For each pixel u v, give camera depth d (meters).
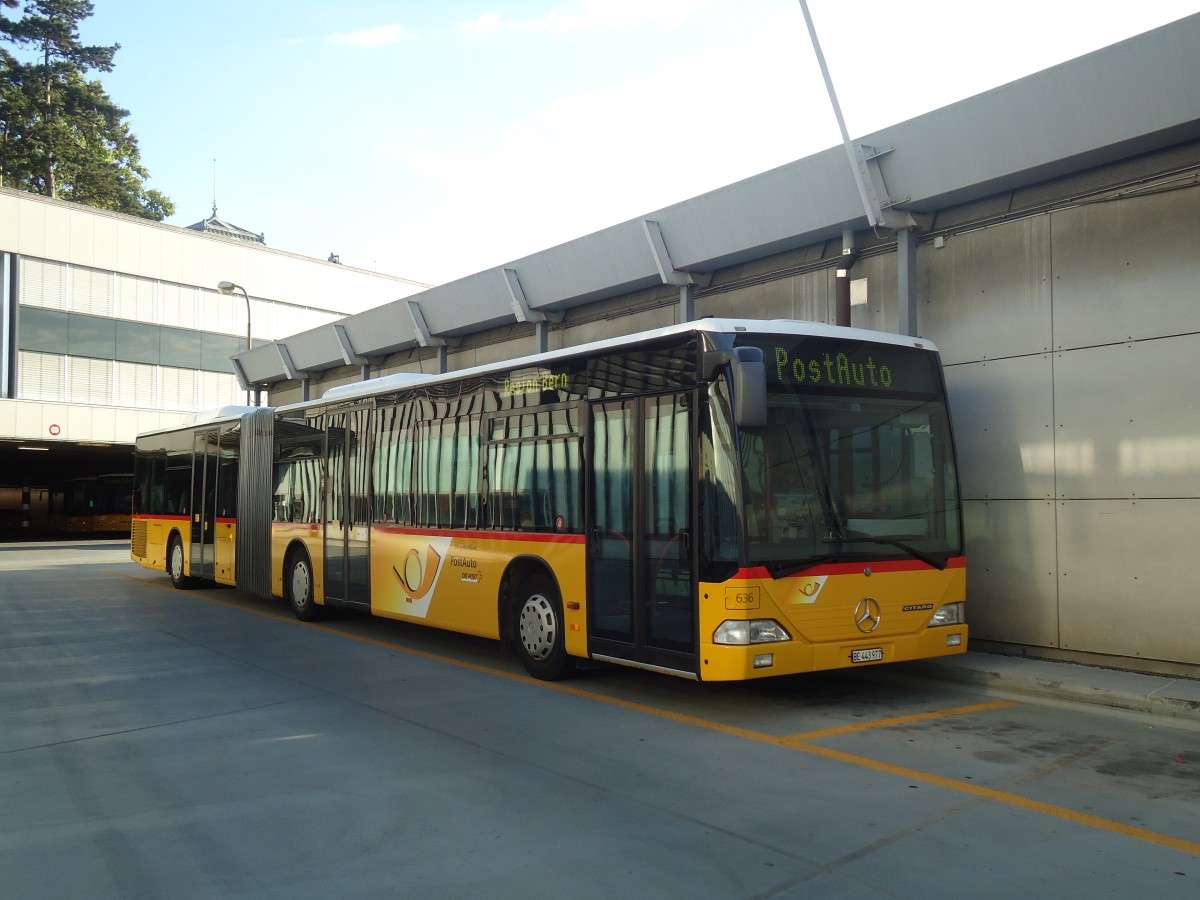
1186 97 8.12
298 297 43.59
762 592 7.14
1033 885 4.28
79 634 12.33
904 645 7.80
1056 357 9.67
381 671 9.68
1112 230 9.27
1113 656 9.13
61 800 5.61
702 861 4.58
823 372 7.79
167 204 66.31
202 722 7.52
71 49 59.78
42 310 35.69
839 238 12.02
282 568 14.22
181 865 4.60
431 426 10.94
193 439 17.97
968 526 10.39
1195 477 8.61
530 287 16.25
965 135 9.71
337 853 4.73
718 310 13.59
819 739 6.91
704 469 7.38
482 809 5.38
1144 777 5.94
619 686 8.87
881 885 4.29
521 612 9.38
